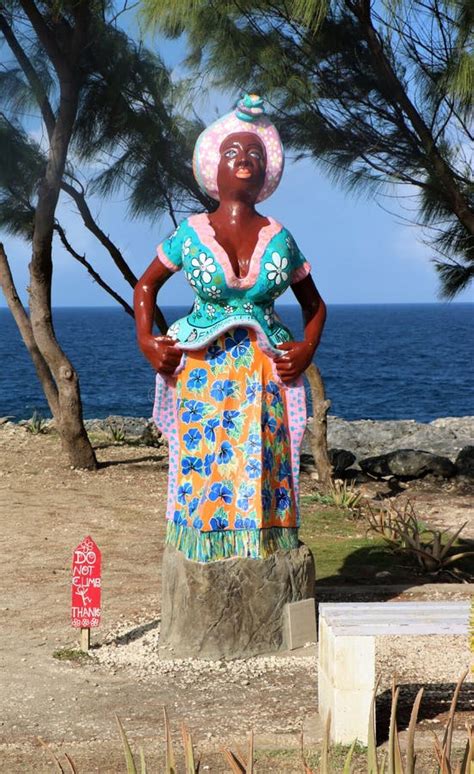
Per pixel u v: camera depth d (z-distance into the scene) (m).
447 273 9.88
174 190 12.14
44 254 12.67
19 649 6.41
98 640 6.61
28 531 9.91
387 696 5.45
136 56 11.47
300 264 6.61
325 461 12.77
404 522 9.44
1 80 11.96
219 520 6.30
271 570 6.37
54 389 13.86
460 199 8.52
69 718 5.23
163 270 6.57
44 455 14.45
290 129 9.18
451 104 7.96
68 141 11.88
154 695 5.57
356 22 8.56
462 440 20.58
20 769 4.53
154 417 6.56
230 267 6.24
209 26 8.68
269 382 6.46
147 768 4.52
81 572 6.34
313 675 5.91
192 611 6.26
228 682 5.80
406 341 90.88
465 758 2.79
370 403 39.78
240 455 6.37
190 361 6.45
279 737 4.85
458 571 8.58
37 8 11.01
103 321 171.88
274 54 8.65
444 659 6.18
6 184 12.80
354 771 4.42
